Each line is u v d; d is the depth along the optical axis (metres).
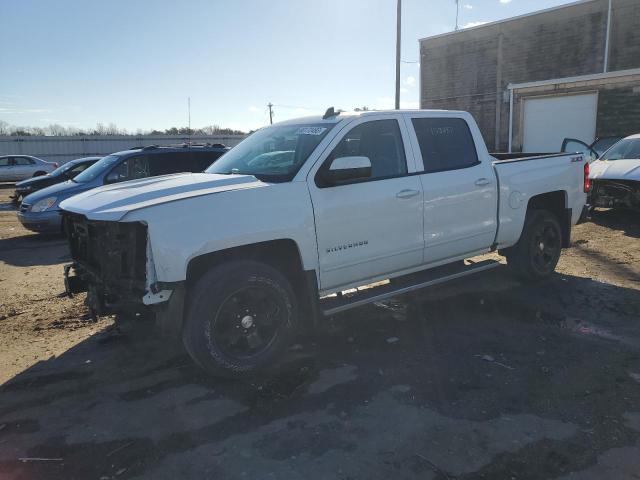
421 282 5.05
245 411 3.54
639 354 4.28
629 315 5.19
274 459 2.98
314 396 3.72
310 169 4.27
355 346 4.62
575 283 6.31
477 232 5.45
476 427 3.26
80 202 4.29
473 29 28.58
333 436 3.19
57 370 4.29
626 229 9.46
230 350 3.96
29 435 3.31
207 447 3.12
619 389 3.70
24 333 5.21
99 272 4.09
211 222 3.74
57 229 10.80
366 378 3.98
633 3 22.70
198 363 3.85
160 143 47.12
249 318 4.00
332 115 4.82
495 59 27.98
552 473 2.80
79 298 6.42
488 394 3.68
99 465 2.97
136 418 3.48
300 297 4.51
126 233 3.76
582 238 8.84
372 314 5.44
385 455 2.99
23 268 8.39
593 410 3.43
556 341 4.60
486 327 5.00
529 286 6.25
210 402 3.68
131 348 4.71
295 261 4.31
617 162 10.14
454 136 5.40
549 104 22.36
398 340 4.73
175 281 3.62
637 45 22.91
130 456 3.05
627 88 19.61
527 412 3.42
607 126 20.39
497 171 5.62
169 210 3.66
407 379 3.95
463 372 4.04
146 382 4.03
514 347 4.50
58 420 3.49
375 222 4.57
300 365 4.25
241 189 3.94
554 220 6.35
